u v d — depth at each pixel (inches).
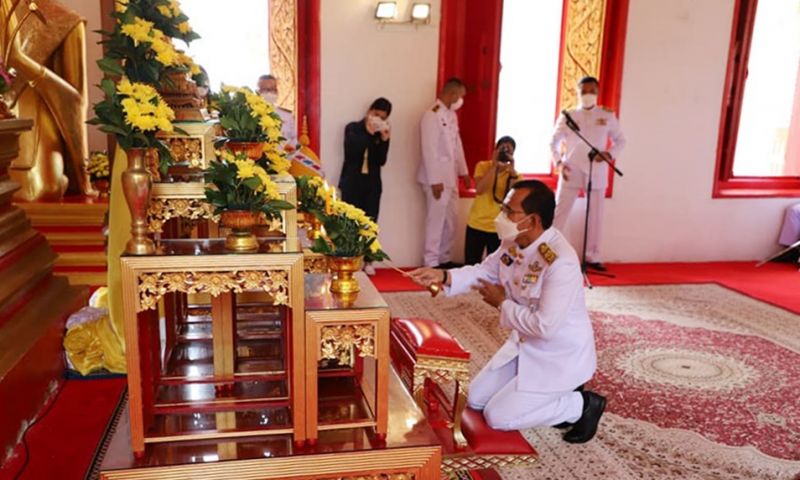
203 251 61.8
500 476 94.7
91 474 78.4
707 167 248.1
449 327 164.2
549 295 98.1
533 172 245.6
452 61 227.8
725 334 163.5
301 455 63.2
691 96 240.4
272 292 61.7
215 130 89.7
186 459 61.7
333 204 70.3
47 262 111.4
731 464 100.3
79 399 99.0
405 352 98.1
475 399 111.6
